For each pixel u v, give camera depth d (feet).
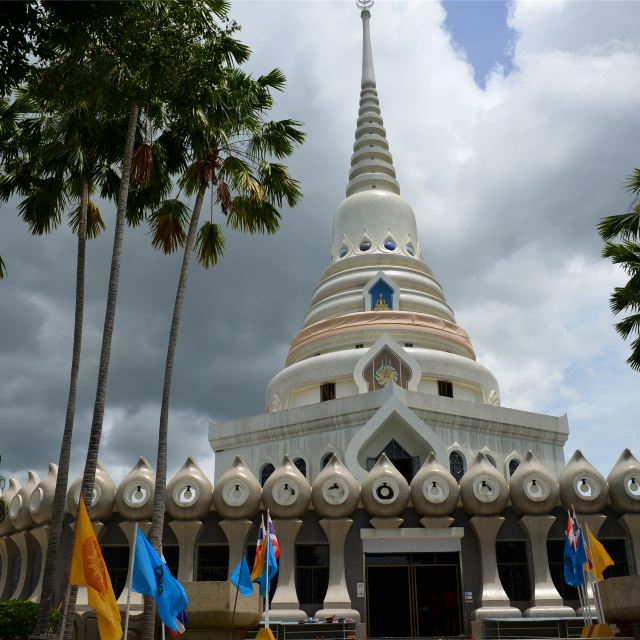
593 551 84.48
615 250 90.33
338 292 166.91
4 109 90.84
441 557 102.58
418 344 150.71
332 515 102.32
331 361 143.95
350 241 175.52
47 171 88.84
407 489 103.71
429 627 99.66
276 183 91.04
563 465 143.02
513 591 102.01
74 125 80.79
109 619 51.49
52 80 70.95
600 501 103.65
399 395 124.57
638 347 90.58
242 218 91.30
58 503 79.56
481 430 134.41
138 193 89.51
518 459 136.36
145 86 73.05
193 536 101.91
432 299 166.09
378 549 102.06
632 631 78.33
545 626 96.17
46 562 77.41
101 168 88.28
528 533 103.09
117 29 66.54
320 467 128.47
